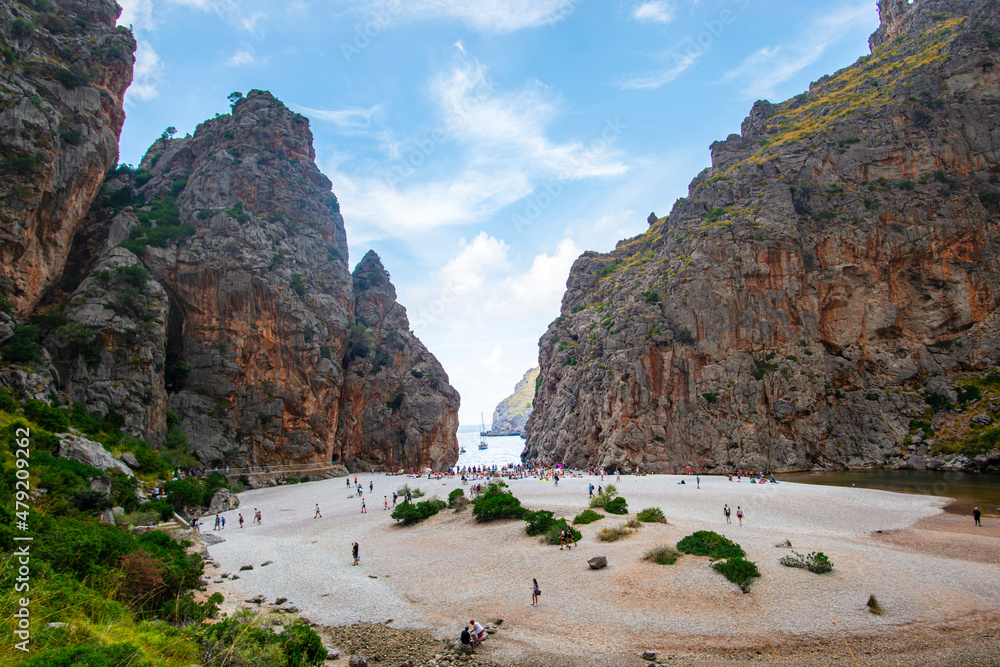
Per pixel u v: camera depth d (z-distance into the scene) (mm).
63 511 29359
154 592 20891
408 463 104000
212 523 51719
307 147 115812
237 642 16969
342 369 104625
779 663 18750
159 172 109625
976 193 87312
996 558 29609
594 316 116375
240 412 82688
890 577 25562
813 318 87875
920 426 79000
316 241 104062
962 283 84562
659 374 91812
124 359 64312
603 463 87062
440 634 22594
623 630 21781
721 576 25766
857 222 89125
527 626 22859
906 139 91750
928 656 18812
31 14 66562
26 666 11656
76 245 77625
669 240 111688
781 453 81062
